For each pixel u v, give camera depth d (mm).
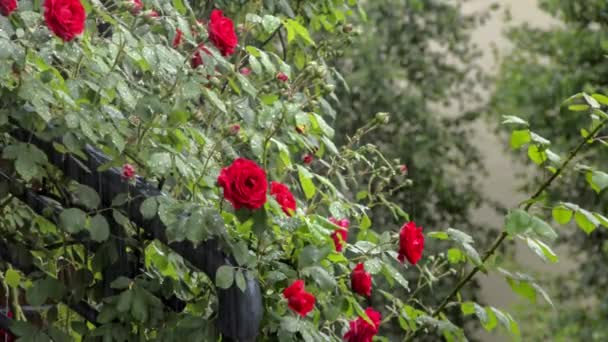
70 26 1850
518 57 9102
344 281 2262
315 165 3475
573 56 8227
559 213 2564
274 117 2166
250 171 1896
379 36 9008
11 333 2080
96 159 1908
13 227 2102
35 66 1959
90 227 1860
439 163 8898
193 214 1858
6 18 1883
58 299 1965
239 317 1887
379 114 2693
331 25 3588
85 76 2061
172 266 2014
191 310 2074
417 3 9016
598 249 8469
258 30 3207
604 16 8164
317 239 2061
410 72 9141
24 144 1844
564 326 8336
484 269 2447
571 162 2590
